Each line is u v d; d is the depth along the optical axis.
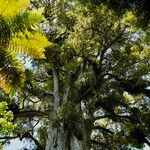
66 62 25.70
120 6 18.77
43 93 29.94
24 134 28.59
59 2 28.45
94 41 24.31
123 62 25.45
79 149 23.38
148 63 25.69
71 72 28.05
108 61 25.88
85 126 24.56
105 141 30.84
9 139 28.22
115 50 25.59
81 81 27.06
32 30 9.21
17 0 8.88
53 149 23.75
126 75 25.98
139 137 28.22
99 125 32.00
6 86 9.73
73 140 23.78
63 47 24.50
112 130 31.89
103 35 24.17
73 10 26.83
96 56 25.61
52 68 28.58
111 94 26.95
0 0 8.80
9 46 9.27
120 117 27.53
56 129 24.53
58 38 28.08
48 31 27.94
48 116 27.41
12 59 9.58
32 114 28.00
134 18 22.53
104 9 21.89
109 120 32.03
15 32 9.10
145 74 26.31
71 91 27.06
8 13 8.98
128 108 27.41
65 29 28.19
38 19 9.25
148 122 26.70
